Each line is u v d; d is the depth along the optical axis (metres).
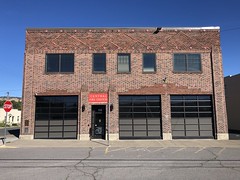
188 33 22.81
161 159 12.34
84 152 14.61
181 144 18.39
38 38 22.39
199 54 22.70
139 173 9.41
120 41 22.48
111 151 15.06
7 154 13.75
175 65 22.50
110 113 21.53
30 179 8.52
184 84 22.22
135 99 22.09
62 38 22.42
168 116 21.75
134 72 22.17
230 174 9.21
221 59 22.59
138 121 21.86
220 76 22.36
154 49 22.47
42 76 22.03
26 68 22.02
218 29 22.92
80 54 22.25
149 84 22.09
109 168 10.25
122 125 21.77
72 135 21.62
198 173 9.38
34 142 19.34
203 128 21.98
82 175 9.09
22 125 21.41
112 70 22.11
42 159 12.23
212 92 22.27
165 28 22.72
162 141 20.20
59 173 9.38
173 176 8.95
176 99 22.22
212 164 11.08
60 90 21.88
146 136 21.69
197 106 22.22
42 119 21.83
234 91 31.02
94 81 21.98
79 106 21.67
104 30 22.53
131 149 15.96
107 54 22.30
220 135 21.59
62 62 22.22
